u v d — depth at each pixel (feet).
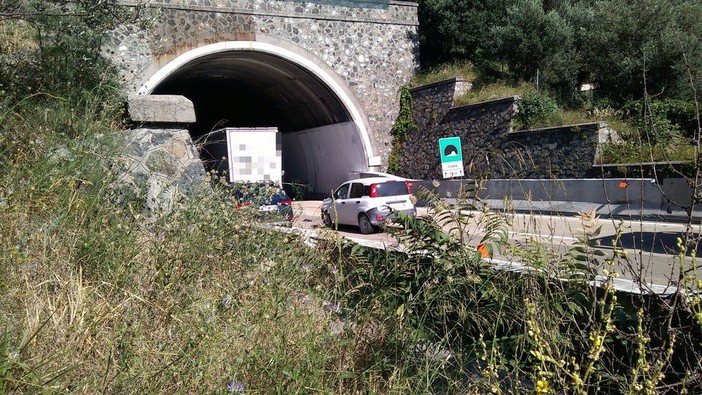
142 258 13.33
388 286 13.66
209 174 18.38
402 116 93.97
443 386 11.68
